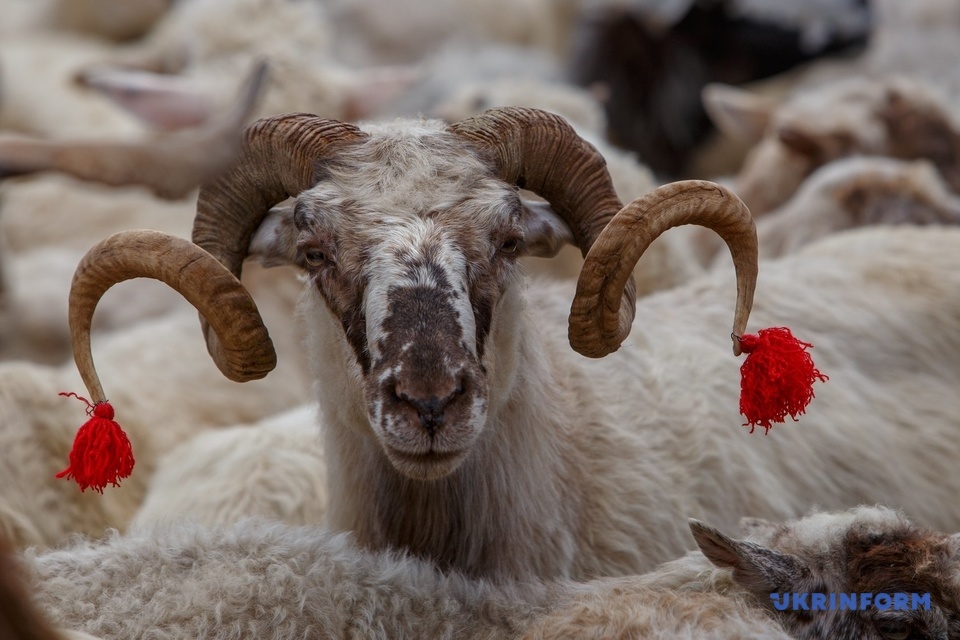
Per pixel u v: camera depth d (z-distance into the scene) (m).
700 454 11.84
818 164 21.11
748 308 9.63
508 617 9.17
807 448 12.44
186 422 15.23
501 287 9.66
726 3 30.84
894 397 13.20
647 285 15.36
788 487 12.27
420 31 32.06
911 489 12.71
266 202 10.60
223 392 15.82
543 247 10.77
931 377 13.47
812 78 31.41
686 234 17.17
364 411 9.51
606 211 10.52
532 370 10.70
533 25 33.56
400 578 9.48
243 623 8.88
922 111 21.12
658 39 29.92
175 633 8.76
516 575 10.49
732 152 29.58
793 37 31.47
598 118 21.70
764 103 24.31
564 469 10.98
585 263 9.48
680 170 30.16
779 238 18.38
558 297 12.57
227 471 13.11
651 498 11.38
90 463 8.89
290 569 9.24
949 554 8.51
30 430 13.57
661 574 9.40
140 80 20.48
